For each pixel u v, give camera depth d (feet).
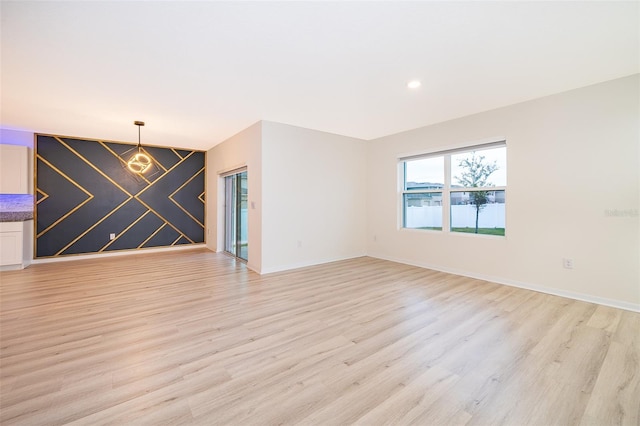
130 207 19.52
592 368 6.14
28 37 7.04
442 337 7.55
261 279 13.16
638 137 9.25
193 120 14.16
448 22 6.55
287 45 7.51
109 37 7.09
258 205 14.47
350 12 6.19
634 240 9.36
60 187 17.22
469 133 13.47
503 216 12.81
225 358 6.53
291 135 15.24
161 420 4.66
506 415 4.81
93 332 7.75
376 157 18.49
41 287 11.79
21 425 4.52
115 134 17.08
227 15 6.27
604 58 8.21
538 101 11.30
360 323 8.42
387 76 9.32
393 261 17.30
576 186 10.48
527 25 6.66
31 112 12.80
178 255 19.06
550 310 9.39
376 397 5.24
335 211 17.43
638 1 5.82
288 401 5.12
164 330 7.91
